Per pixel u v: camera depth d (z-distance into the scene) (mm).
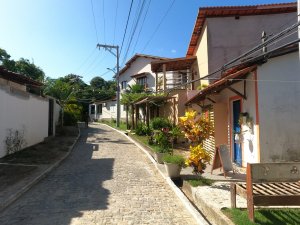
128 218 5789
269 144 8477
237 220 5027
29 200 6922
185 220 5719
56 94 30844
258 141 8492
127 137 21766
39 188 8000
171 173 9062
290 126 8516
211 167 10141
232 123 10875
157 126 19938
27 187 7898
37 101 16000
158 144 13242
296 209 5523
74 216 5867
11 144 12328
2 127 11477
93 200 6941
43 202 6770
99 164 11633
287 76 8570
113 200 6957
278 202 4836
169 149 12250
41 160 11633
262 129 8477
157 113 24734
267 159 8445
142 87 30844
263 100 8531
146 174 9906
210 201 6391
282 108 8539
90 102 51125
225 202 6305
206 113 13500
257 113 8523
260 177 4863
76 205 6559
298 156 8453
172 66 22203
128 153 14562
